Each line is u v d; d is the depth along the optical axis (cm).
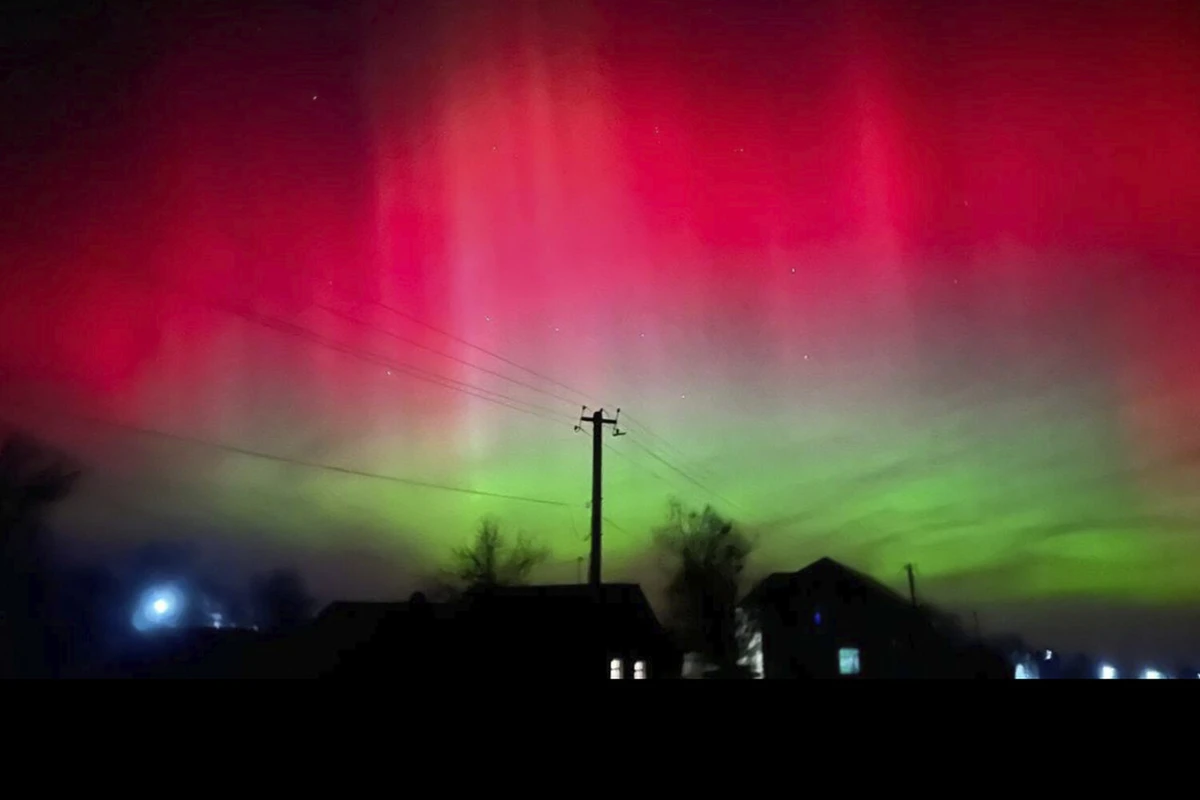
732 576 3803
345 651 2919
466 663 2730
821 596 3916
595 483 2481
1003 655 3719
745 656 3903
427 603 3056
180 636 2898
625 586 3641
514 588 3272
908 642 3816
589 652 2497
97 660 2714
